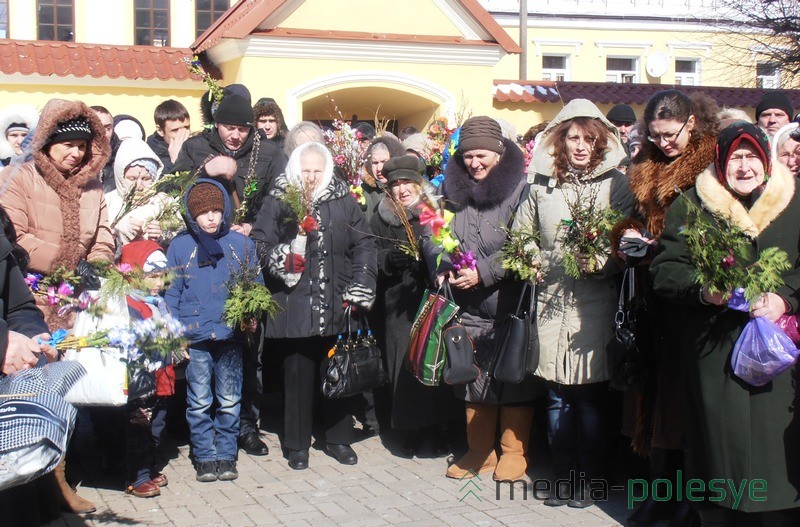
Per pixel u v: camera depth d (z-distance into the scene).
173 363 4.72
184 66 12.05
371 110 13.45
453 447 5.88
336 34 11.70
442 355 5.00
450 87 12.40
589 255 4.44
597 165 4.69
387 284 5.85
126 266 4.43
